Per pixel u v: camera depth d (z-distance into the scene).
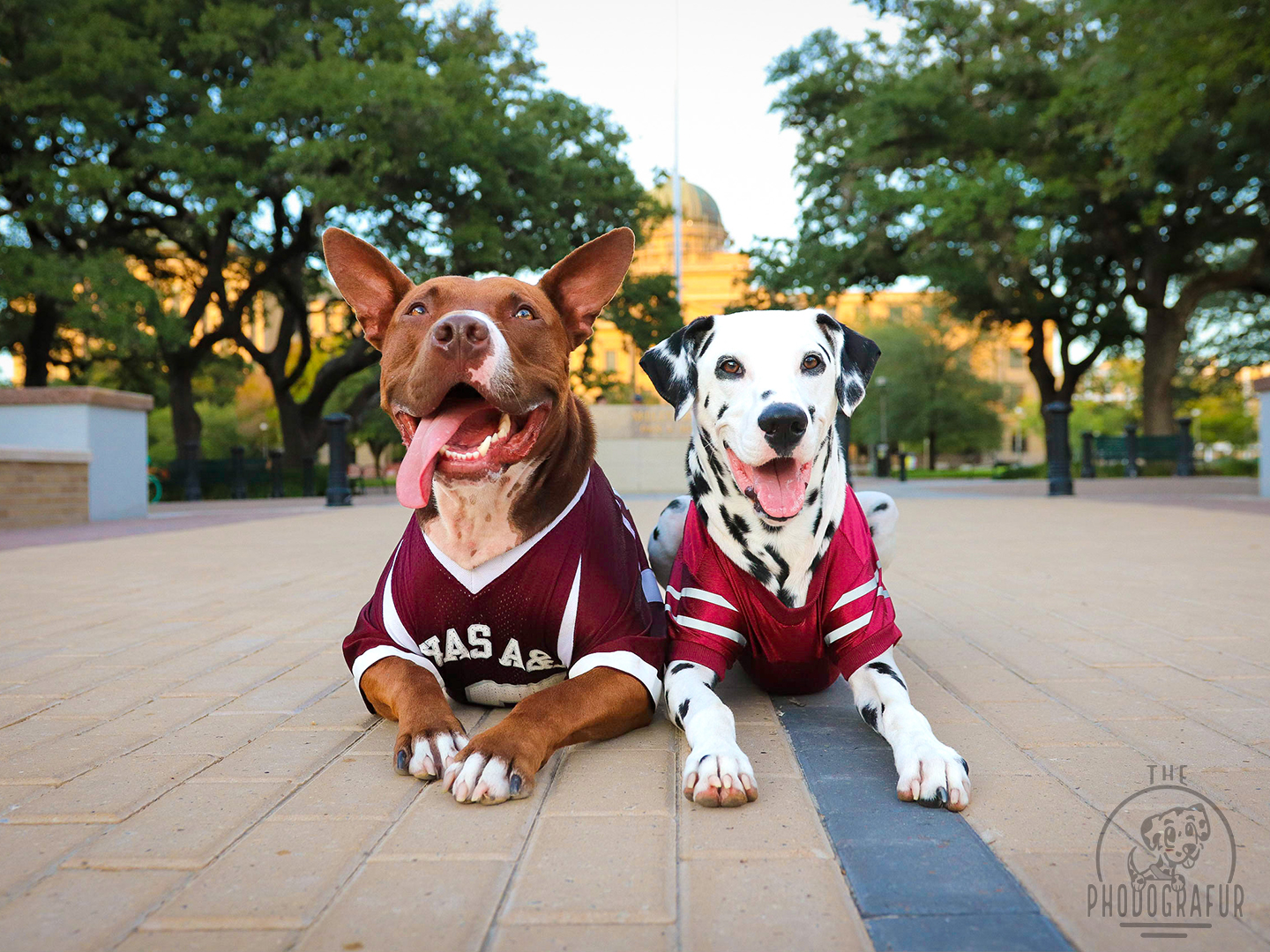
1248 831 1.85
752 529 2.49
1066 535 8.42
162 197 23.61
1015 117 27.50
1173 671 3.27
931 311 52.47
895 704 2.29
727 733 2.17
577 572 2.47
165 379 31.84
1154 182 25.66
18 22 20.09
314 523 11.99
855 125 28.50
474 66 23.47
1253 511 10.93
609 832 1.88
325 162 20.14
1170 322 29.16
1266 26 14.30
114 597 5.41
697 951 1.39
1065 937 1.43
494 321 2.46
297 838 1.87
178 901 1.59
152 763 2.39
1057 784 2.15
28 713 2.91
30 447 12.30
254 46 22.78
